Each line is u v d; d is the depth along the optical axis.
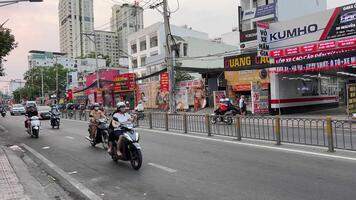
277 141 12.08
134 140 9.42
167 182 7.89
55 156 12.36
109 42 59.56
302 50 24.52
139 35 69.00
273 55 26.19
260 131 13.50
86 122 28.52
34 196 7.29
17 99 134.75
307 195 6.44
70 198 7.19
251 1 52.03
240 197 6.51
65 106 52.00
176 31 68.69
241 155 10.48
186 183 7.70
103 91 55.09
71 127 23.84
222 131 15.05
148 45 67.19
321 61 22.66
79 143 15.38
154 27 65.69
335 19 22.83
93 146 14.16
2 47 23.98
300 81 29.64
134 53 70.62
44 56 105.75
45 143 16.11
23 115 49.94
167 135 16.25
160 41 64.75
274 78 26.86
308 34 24.25
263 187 7.07
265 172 8.28
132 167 9.60
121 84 49.84
